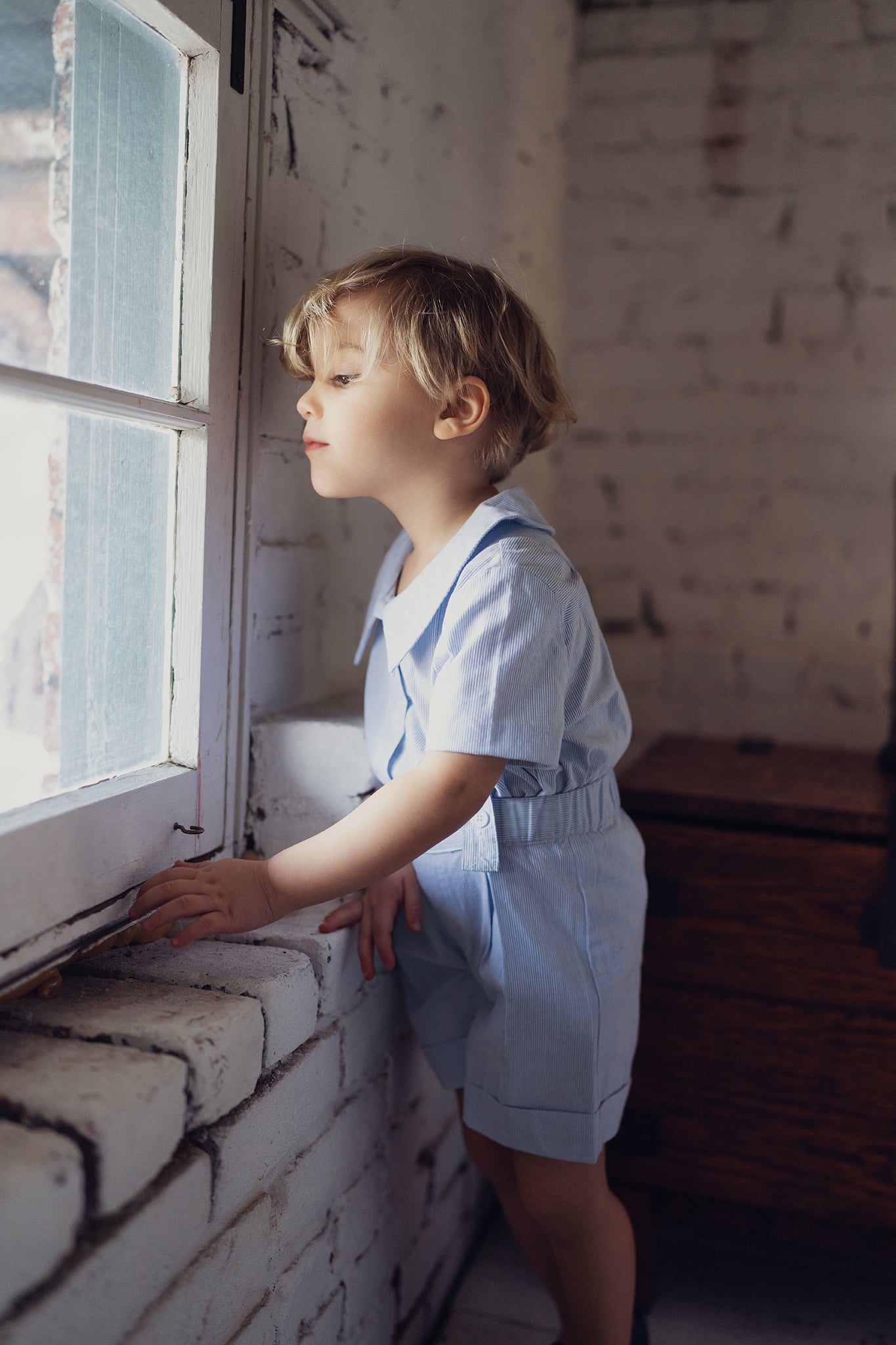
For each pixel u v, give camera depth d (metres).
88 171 0.78
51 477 0.76
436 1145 1.32
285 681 1.14
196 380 0.91
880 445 1.81
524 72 1.68
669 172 1.87
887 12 1.75
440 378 0.93
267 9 0.97
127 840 0.83
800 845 1.30
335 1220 1.00
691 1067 1.36
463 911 0.99
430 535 1.00
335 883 0.83
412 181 1.33
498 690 0.84
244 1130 0.78
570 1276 1.04
